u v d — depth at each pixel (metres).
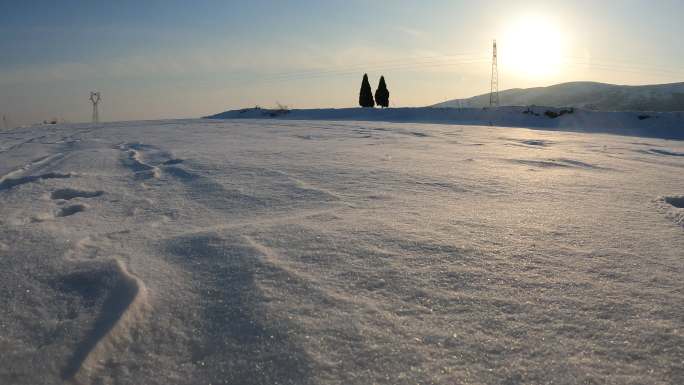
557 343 1.50
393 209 3.17
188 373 1.36
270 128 12.97
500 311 1.70
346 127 13.73
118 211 3.24
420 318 1.63
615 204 3.57
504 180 4.52
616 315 1.69
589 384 1.30
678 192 4.16
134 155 6.38
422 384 1.29
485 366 1.37
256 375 1.33
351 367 1.36
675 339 1.53
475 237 2.54
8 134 11.88
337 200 3.45
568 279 2.01
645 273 2.10
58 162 5.80
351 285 1.88
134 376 1.35
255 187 3.94
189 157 5.89
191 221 2.92
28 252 2.31
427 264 2.12
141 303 1.72
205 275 1.99
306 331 1.54
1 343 1.50
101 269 2.03
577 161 6.46
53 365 1.39
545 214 3.14
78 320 1.64
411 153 6.86
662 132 18.30
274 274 1.98
